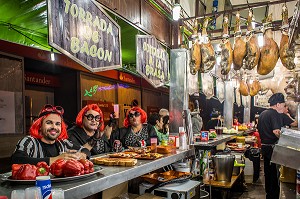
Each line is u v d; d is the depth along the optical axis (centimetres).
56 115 219
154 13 355
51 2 173
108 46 240
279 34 499
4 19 381
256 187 565
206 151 410
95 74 571
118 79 656
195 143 371
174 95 399
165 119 498
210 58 387
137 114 375
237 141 670
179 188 244
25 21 390
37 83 488
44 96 519
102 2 248
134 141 374
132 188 260
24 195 110
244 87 731
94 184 148
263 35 379
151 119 501
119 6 274
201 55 387
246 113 1024
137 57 305
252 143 711
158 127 496
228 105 726
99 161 200
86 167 156
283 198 245
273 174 429
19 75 404
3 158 378
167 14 390
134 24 302
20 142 207
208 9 621
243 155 562
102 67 231
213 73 568
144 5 327
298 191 214
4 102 383
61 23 182
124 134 379
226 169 408
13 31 407
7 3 326
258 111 1220
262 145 454
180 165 307
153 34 351
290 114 610
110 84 641
